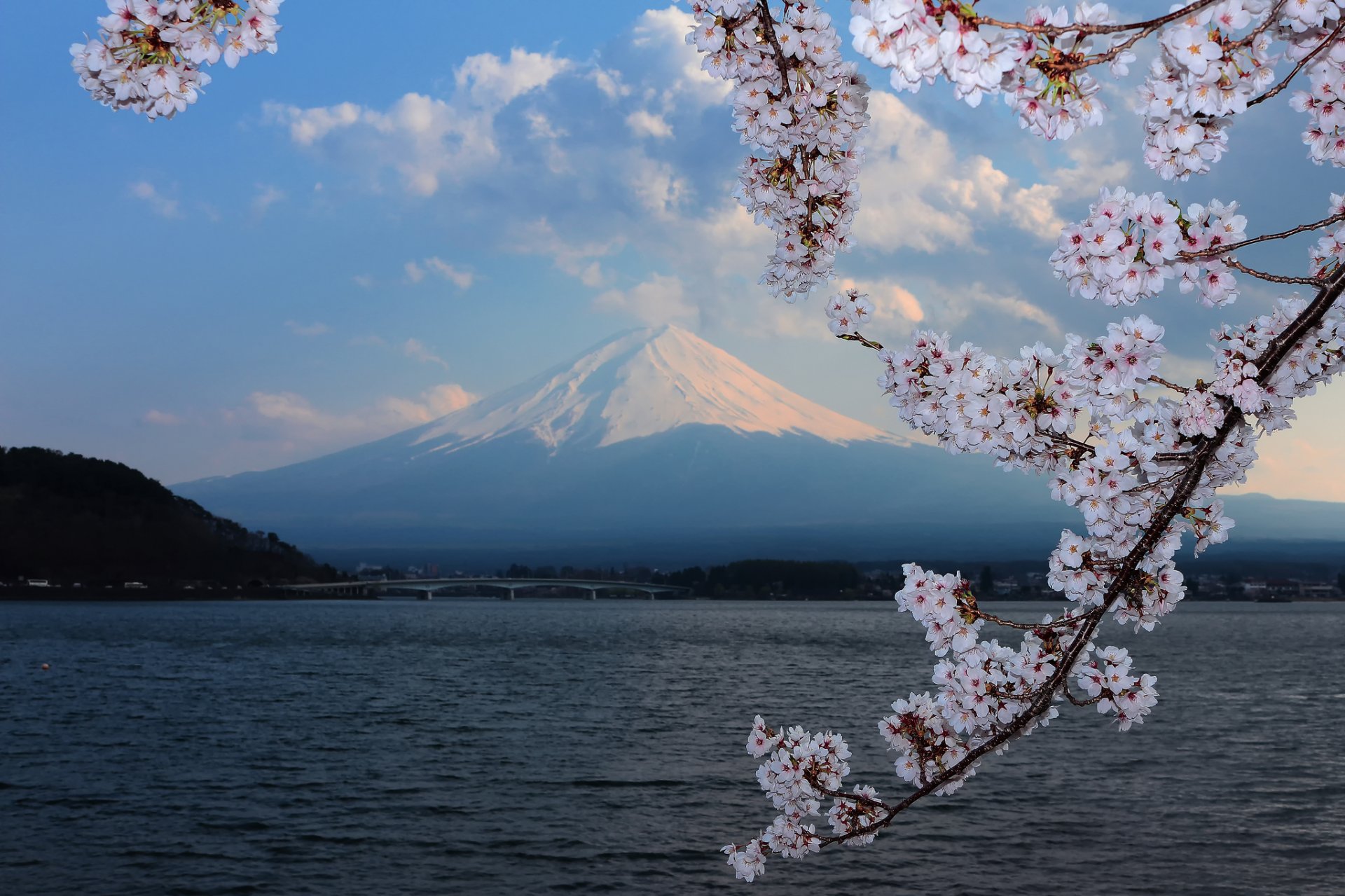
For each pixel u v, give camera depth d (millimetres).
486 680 61844
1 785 27516
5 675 63281
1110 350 3779
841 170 4180
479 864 20234
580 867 20062
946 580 4402
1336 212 3666
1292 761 31812
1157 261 3314
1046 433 4027
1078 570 4152
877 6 2490
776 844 5594
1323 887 19062
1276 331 3855
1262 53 2904
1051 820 23766
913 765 5027
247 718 42625
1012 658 4367
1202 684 58969
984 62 2547
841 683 60031
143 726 39688
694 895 18438
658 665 75625
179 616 185750
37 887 18547
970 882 19172
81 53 2779
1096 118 2709
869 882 19156
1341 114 3314
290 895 18312
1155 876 19688
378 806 25219
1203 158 3162
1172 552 4035
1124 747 33844
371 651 91625
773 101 4000
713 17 3889
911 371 4133
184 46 2795
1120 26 2633
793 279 4398
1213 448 3879
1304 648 99625
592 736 37438
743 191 4344
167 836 22125
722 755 32875
